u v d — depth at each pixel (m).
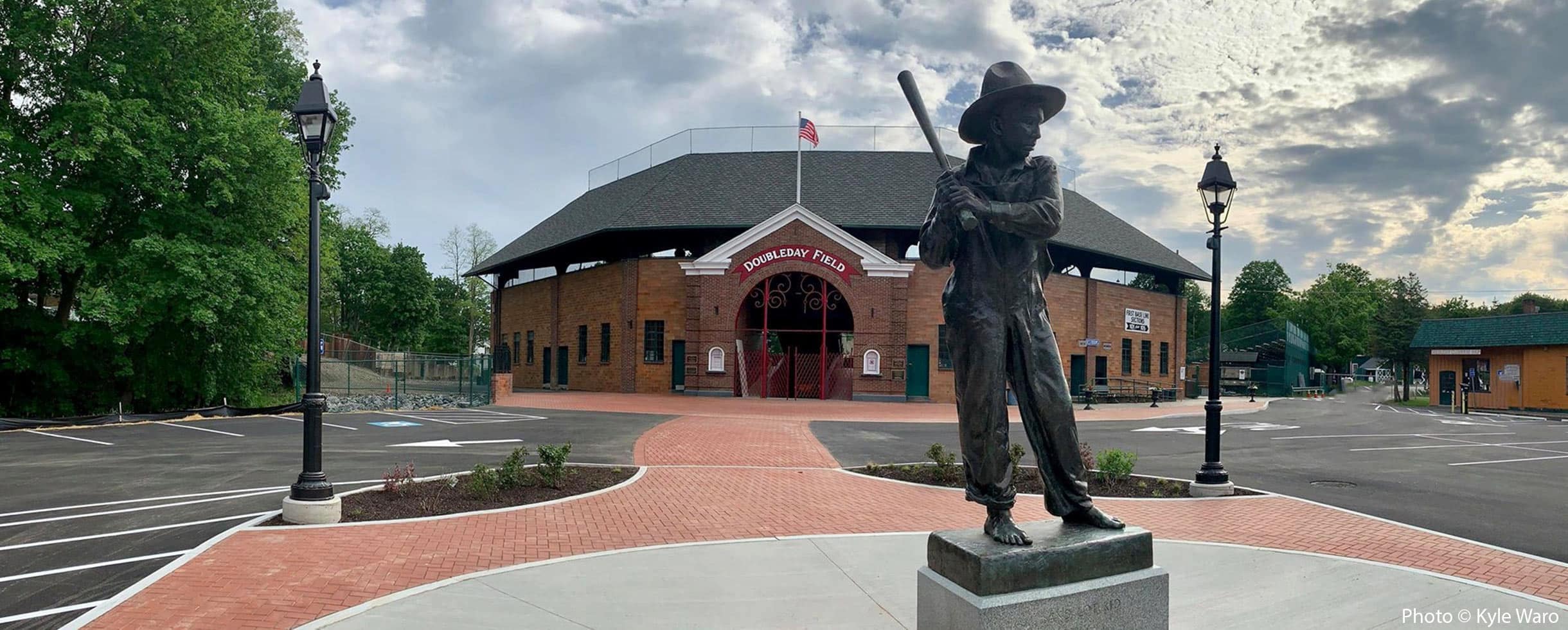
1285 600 5.93
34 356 23.12
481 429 19.78
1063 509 4.69
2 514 9.34
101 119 20.48
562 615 5.55
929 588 4.39
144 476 12.21
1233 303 97.12
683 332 35.69
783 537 8.03
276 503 10.02
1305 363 66.50
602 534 8.16
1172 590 6.20
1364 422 27.97
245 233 24.55
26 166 21.09
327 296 70.81
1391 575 6.63
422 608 5.66
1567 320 37.53
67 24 20.97
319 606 5.83
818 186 38.75
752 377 35.62
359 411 26.05
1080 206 44.16
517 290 47.47
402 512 9.06
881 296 33.47
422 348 75.25
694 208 37.12
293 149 25.36
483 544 7.70
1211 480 10.91
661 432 18.84
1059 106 4.76
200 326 25.09
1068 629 4.11
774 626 5.38
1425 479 13.12
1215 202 11.38
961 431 4.68
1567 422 30.33
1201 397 49.12
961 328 4.70
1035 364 4.66
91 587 6.47
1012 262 4.71
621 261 36.78
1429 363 44.88
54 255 20.12
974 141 4.96
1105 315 39.88
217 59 24.88
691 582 6.39
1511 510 10.27
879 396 33.19
